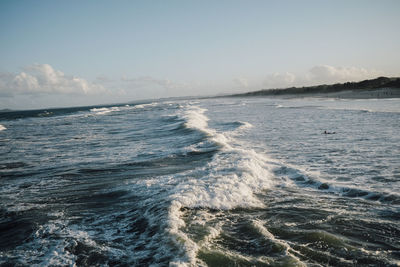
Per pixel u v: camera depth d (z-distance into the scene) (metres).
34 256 4.21
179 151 12.17
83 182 8.32
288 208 5.70
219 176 7.62
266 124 21.80
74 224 5.32
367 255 3.91
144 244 4.39
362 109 30.78
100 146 15.19
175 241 4.27
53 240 4.70
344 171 8.23
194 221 5.05
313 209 5.61
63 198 6.91
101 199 6.70
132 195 6.80
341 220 5.05
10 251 4.40
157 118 32.88
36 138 20.58
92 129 25.19
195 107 59.16
